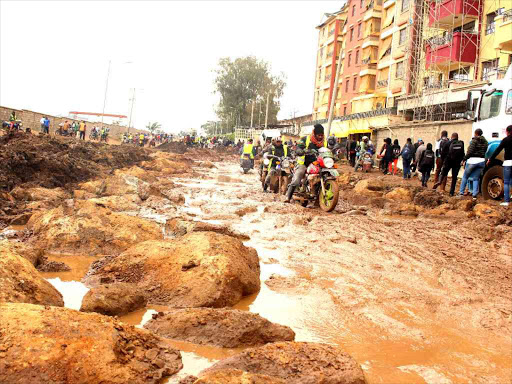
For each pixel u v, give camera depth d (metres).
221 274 4.43
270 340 3.52
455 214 10.87
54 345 2.67
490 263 6.46
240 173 27.58
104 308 3.89
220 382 2.45
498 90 13.30
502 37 25.41
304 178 12.15
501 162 12.99
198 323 3.57
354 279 5.43
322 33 63.19
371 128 35.59
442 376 3.09
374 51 46.88
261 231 8.29
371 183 15.40
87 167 15.75
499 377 3.12
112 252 6.11
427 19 35.88
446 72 32.50
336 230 8.59
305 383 2.73
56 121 48.38
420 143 19.98
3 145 13.84
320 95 62.47
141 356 2.94
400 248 7.20
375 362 3.28
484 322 4.14
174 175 22.47
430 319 4.23
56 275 5.06
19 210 8.47
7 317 2.80
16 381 2.48
